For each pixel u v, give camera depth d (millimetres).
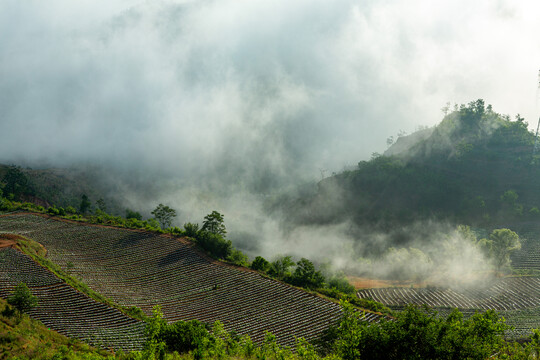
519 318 102812
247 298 99312
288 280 110625
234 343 51656
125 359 47625
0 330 51812
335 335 73062
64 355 46969
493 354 47750
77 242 123438
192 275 111125
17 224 132875
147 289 102688
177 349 54375
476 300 119812
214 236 127312
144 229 137375
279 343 78500
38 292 81562
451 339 37438
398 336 38969
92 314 78062
